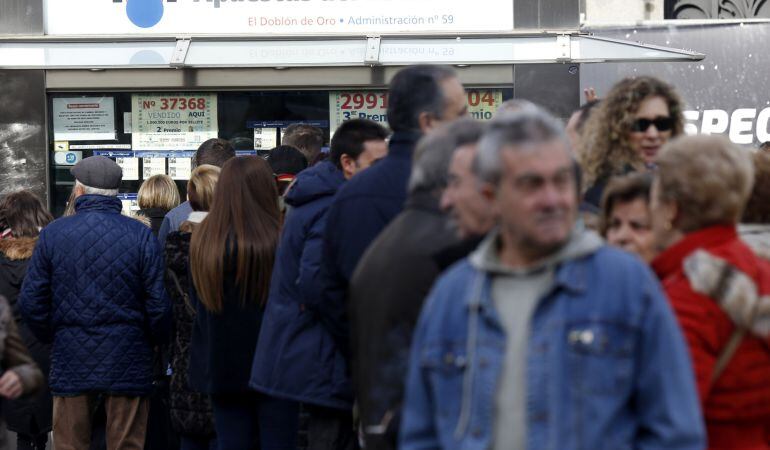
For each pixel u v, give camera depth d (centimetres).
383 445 798
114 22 2281
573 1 2209
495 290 653
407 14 2244
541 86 2245
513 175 636
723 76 2272
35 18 2277
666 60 2061
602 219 913
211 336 1346
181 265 1512
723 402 745
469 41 2170
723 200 755
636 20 2320
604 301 632
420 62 2128
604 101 1083
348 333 1077
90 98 2342
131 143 2345
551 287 636
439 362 660
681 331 714
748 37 2262
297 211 1244
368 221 1023
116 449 1602
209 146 1823
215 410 1383
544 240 634
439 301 670
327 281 1066
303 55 2159
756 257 776
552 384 626
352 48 2161
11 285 1745
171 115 2339
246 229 1338
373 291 809
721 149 764
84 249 1569
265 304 1346
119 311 1572
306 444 1417
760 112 2264
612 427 626
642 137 1065
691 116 2281
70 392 1572
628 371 627
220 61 2150
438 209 821
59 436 1596
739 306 728
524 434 630
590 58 2095
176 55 2159
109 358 1569
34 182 2327
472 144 772
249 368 1337
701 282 735
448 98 1023
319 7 2253
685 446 624
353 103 2308
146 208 1872
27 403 1742
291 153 1666
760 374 748
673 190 766
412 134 1037
